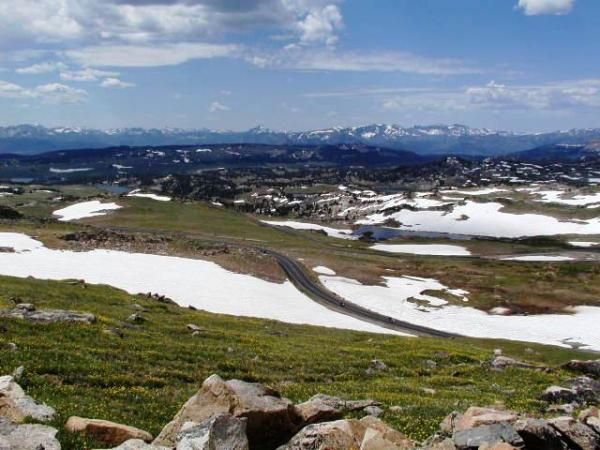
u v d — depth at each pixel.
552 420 18.64
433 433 20.73
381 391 32.19
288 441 17.08
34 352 29.16
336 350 48.56
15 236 141.88
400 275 151.38
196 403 17.42
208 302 98.75
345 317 102.19
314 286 131.50
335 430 16.36
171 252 148.88
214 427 15.01
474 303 124.12
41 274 103.56
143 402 23.64
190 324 49.84
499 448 15.23
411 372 42.38
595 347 90.56
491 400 31.09
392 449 15.34
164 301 75.00
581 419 20.33
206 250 157.75
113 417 19.73
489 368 46.19
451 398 31.66
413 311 114.56
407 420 22.89
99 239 152.38
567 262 182.12
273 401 18.45
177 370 31.73
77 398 22.34
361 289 131.38
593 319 111.19
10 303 47.25
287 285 129.25
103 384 26.36
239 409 17.27
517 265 172.38
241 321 63.53
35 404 18.28
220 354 38.06
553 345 89.38
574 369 47.59
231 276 126.12
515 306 122.06
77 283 72.62
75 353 30.64
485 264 174.50
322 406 19.72
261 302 104.25
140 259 132.50
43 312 41.03
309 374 36.66
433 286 138.88
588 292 134.50
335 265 159.12
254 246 192.38
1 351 28.22
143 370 30.38
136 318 47.81
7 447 14.27
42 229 164.62
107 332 38.72
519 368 46.50
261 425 17.55
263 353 41.22
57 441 15.14
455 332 98.38
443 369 45.47
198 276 120.38
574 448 17.75
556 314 116.56
